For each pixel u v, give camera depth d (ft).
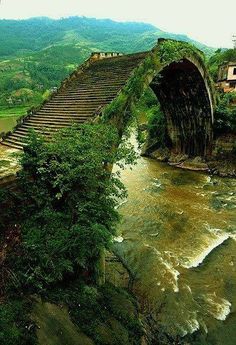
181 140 108.78
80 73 80.59
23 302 30.12
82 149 39.37
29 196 38.37
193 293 43.78
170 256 52.13
